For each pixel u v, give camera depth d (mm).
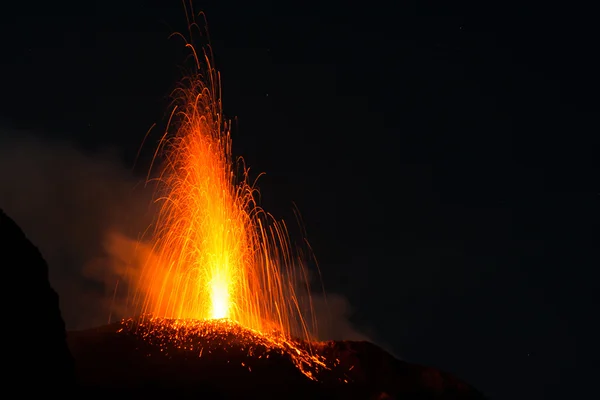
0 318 9141
